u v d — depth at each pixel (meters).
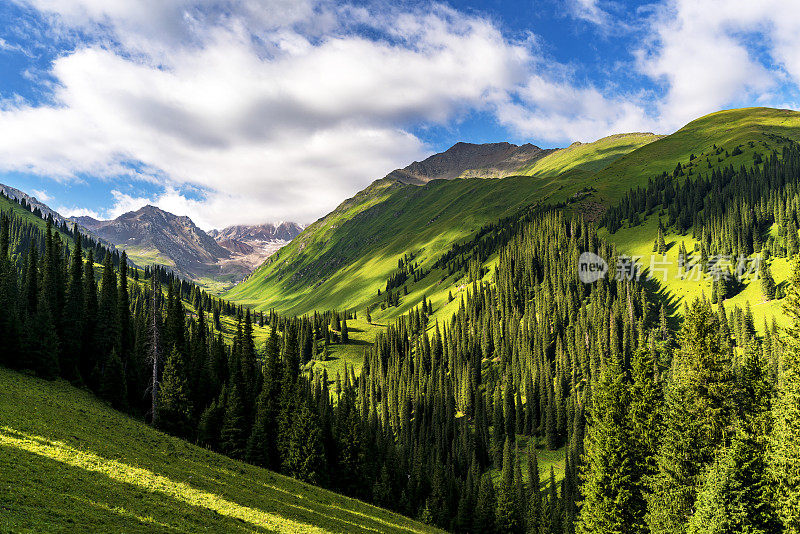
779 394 38.06
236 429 74.19
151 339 75.50
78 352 77.75
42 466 31.78
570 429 137.25
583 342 170.00
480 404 152.75
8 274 84.56
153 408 69.38
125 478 36.03
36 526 22.97
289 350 103.88
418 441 149.00
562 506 98.81
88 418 51.84
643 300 188.38
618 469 45.38
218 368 93.88
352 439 87.06
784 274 178.25
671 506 39.78
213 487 43.88
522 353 174.12
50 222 102.75
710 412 41.53
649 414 46.56
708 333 43.12
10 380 57.31
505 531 89.69
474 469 121.62
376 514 64.19
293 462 71.62
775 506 33.34
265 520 39.22
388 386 181.25
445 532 77.62
